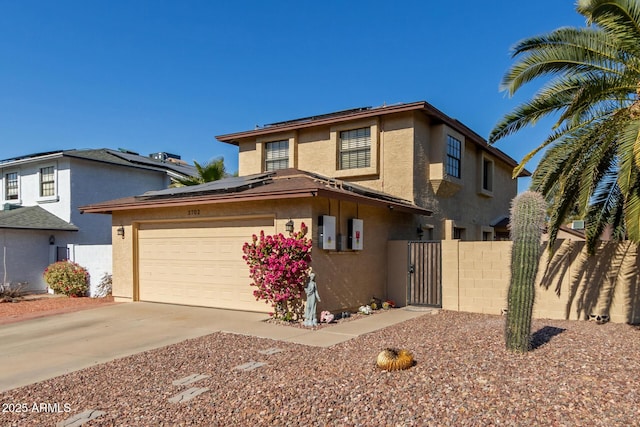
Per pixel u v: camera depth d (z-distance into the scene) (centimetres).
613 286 1028
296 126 1611
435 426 441
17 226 1800
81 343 890
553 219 962
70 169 2003
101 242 2120
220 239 1271
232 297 1243
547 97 919
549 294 1096
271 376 630
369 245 1305
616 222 1037
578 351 686
